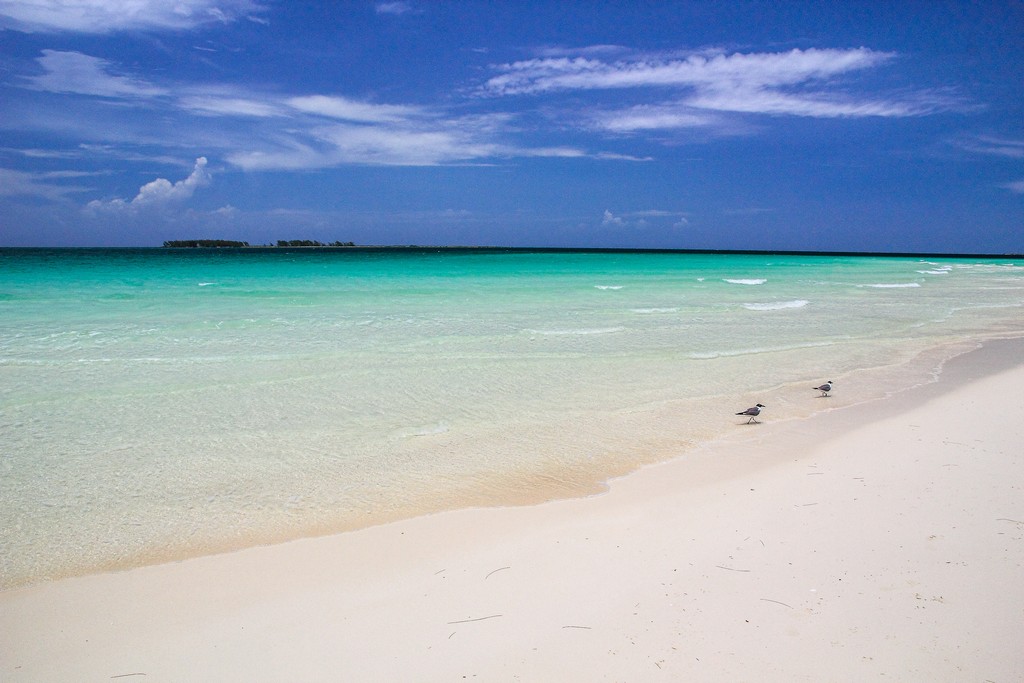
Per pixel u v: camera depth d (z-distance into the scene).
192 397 12.01
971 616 4.89
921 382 13.72
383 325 20.02
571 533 6.62
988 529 6.34
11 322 18.95
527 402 12.10
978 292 37.66
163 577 5.86
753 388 13.27
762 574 5.64
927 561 5.75
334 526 6.91
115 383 12.80
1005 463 8.29
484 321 21.39
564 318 22.45
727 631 4.81
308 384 13.09
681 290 34.81
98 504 7.48
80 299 24.61
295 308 23.22
